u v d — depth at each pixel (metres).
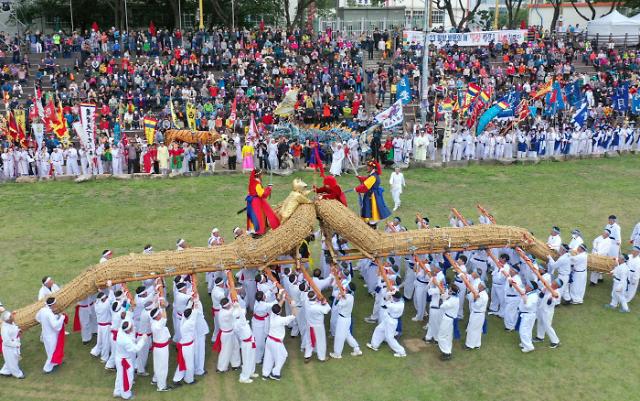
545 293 14.23
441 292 13.87
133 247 19.80
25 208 23.53
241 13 52.97
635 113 35.25
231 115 32.28
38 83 36.00
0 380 13.13
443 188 26.44
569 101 36.84
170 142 29.30
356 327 15.44
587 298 17.12
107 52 40.41
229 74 38.38
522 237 16.00
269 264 14.31
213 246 14.48
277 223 14.62
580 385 12.89
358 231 14.73
